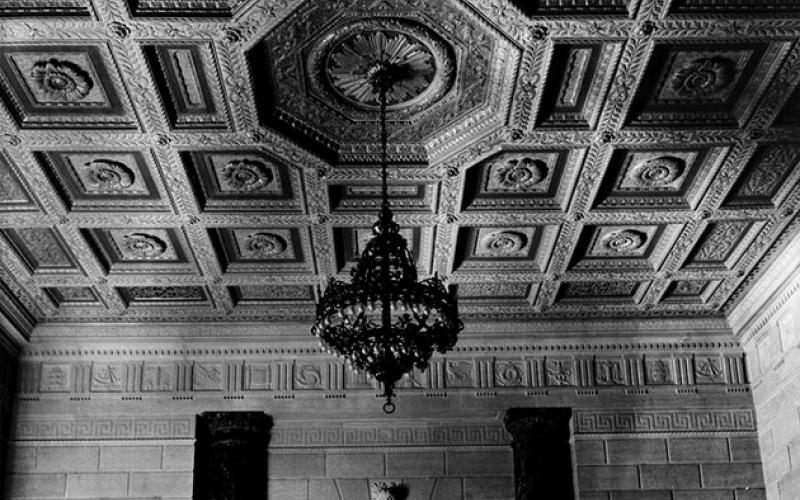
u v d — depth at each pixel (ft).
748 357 48.83
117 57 28.37
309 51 29.04
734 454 47.65
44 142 32.71
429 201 37.78
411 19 27.76
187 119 31.96
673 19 26.89
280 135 32.65
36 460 46.96
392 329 30.35
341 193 37.58
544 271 43.83
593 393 48.55
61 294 45.60
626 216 38.78
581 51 28.81
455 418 48.21
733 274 44.34
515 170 35.63
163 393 48.19
